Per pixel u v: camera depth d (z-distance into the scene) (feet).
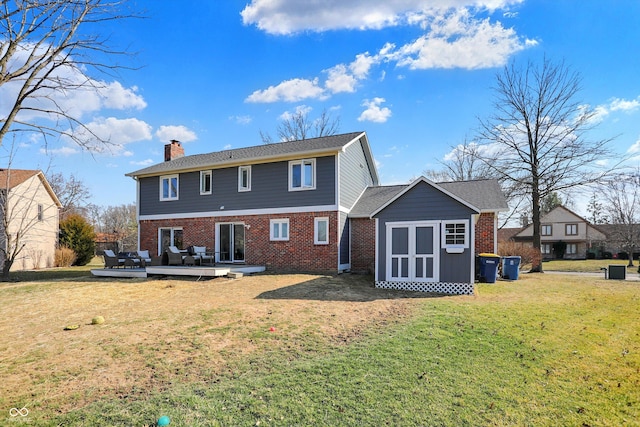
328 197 53.31
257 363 18.35
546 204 161.89
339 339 22.09
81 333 23.75
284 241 55.88
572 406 14.21
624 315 28.45
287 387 15.64
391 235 40.65
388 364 18.10
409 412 13.65
